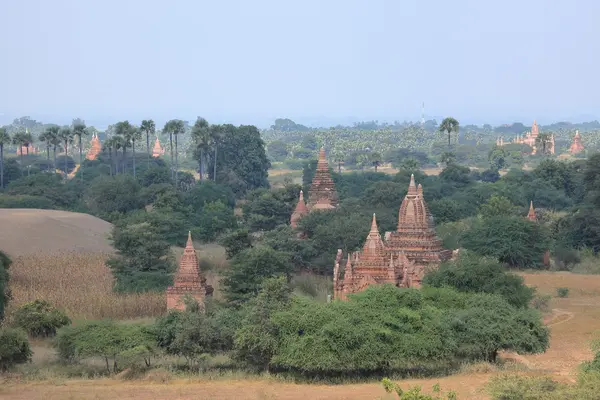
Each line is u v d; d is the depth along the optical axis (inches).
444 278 2908.5
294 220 5187.0
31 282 3956.7
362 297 2492.6
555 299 3745.1
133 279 3811.5
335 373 2357.3
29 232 5152.6
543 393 1813.5
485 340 2413.9
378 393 2135.8
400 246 3248.0
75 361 2581.2
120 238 4084.6
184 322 2500.0
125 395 2150.6
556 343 2849.4
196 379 2330.2
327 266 4188.0
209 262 4606.3
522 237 4522.6
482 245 4525.1
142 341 2454.5
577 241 5196.9
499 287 2883.9
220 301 3302.2
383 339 2311.8
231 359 2503.7
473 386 2183.8
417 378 2332.7
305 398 2095.2
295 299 2466.8
